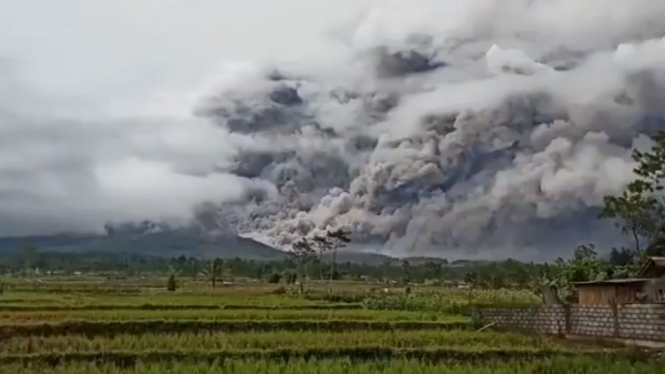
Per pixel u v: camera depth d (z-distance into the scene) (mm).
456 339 27250
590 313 30156
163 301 48406
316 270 117562
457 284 95625
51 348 24219
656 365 21203
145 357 22625
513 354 23625
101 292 65000
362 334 28734
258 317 35156
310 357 22688
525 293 58969
